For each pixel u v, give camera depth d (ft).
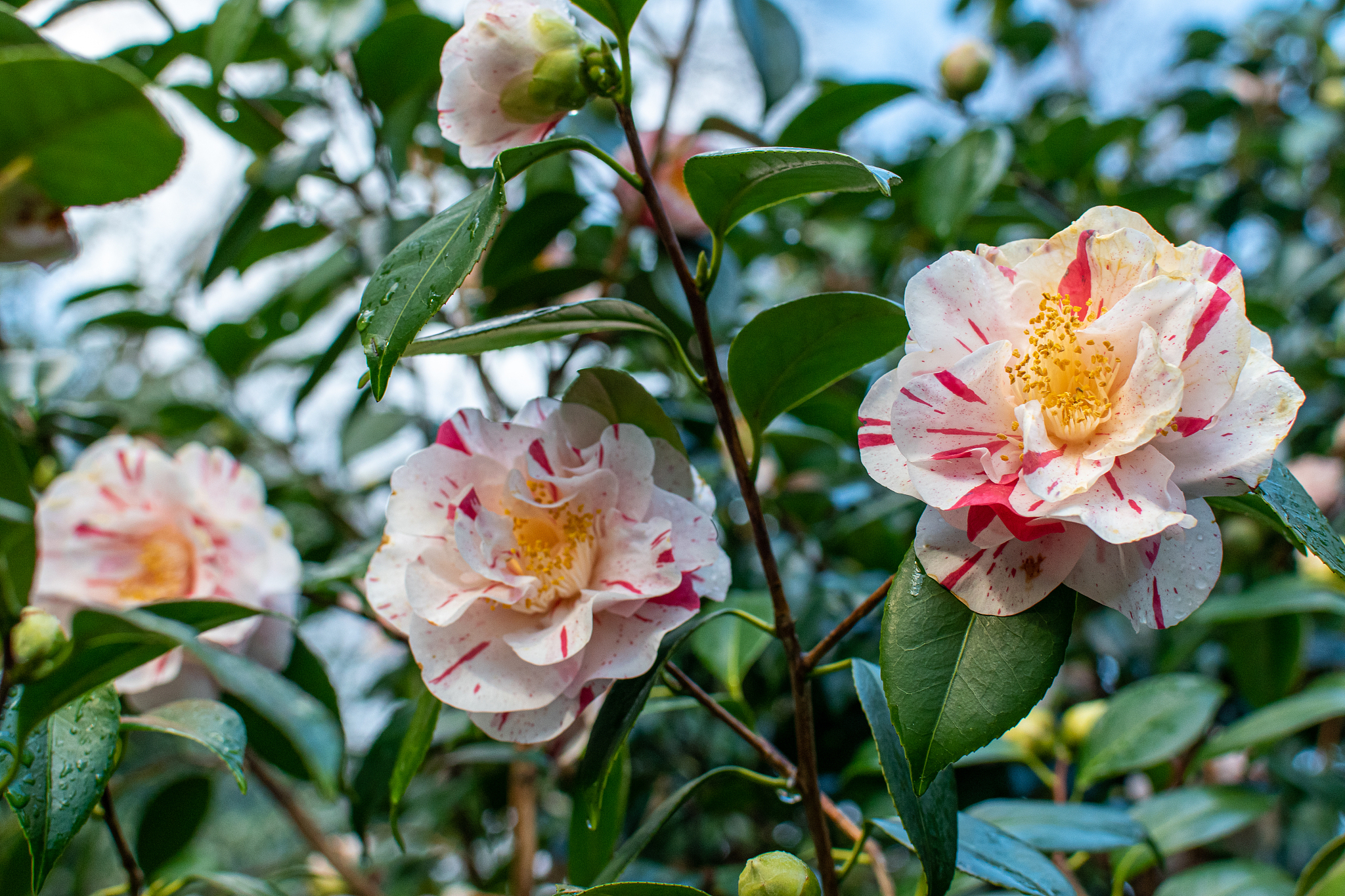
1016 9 3.82
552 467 1.49
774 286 3.81
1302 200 3.64
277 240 2.46
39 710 1.30
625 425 1.48
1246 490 1.30
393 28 2.02
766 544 1.45
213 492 1.92
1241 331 1.28
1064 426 1.32
